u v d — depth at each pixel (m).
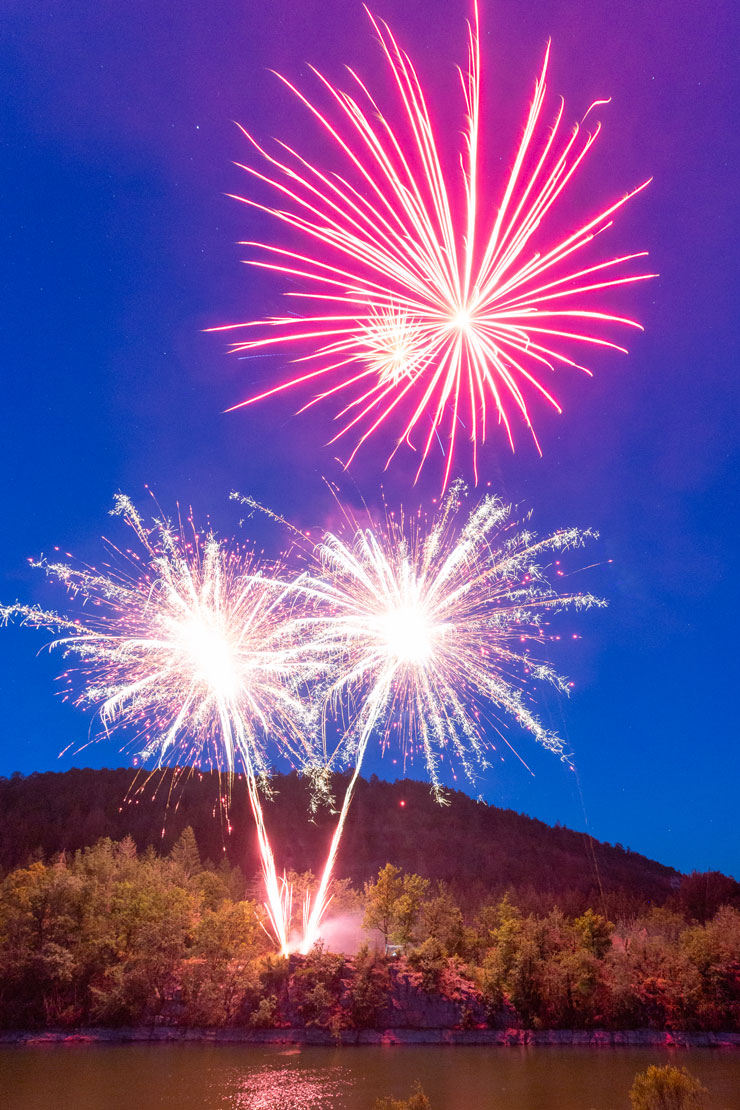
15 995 91.44
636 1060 80.44
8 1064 71.06
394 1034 89.12
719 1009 100.06
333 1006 90.31
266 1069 70.06
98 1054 77.75
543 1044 91.38
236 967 94.38
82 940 97.62
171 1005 91.06
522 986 97.00
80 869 120.75
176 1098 57.31
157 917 100.00
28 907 98.12
